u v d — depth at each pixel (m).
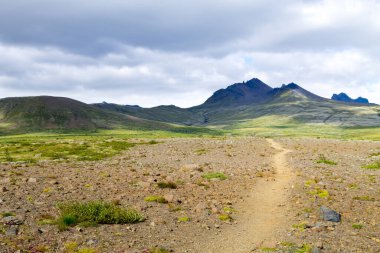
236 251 15.47
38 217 18.52
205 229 18.39
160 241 16.33
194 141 79.38
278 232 18.06
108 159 48.09
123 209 20.70
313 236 17.30
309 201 24.02
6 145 80.94
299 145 69.00
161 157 50.44
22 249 14.20
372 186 28.91
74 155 54.19
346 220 20.05
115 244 15.57
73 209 19.39
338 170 37.34
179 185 28.81
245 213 21.66
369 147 63.75
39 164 40.75
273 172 35.31
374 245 16.09
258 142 76.94
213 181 30.81
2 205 20.22
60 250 14.55
